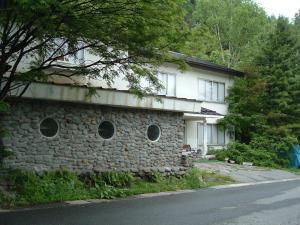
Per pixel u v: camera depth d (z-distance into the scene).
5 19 10.95
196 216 10.45
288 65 30.12
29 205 11.80
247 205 12.38
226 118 29.41
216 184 18.23
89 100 15.17
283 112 29.80
